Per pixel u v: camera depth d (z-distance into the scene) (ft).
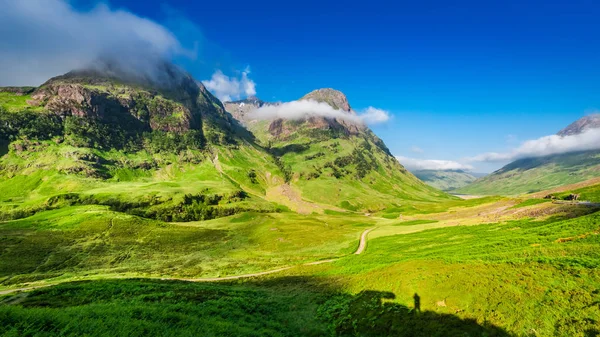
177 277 260.62
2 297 128.06
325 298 119.03
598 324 60.85
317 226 515.09
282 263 297.33
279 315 106.32
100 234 437.17
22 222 471.21
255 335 77.20
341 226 519.60
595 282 73.61
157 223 524.11
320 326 91.66
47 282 254.06
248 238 470.39
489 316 72.13
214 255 369.71
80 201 645.92
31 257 335.67
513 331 65.87
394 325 79.56
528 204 363.76
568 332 61.67
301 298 127.44
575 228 148.77
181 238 458.50
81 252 364.38
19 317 66.18
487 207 474.08
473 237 225.76
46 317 68.28
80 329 64.64
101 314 76.95
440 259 122.62
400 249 239.91
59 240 398.62
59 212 534.78
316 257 311.27
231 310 103.71
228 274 263.29
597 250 94.27
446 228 315.58
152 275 273.33
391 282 107.24
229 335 73.61
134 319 74.08
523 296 75.82
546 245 120.98
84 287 140.87
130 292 130.31
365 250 293.84
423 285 94.27
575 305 67.87
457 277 93.04
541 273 84.23
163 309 90.12
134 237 441.27
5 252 341.82
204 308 100.99
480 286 84.89
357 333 81.82
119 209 654.12
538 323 66.23
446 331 71.10
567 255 96.43
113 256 359.05
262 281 196.85
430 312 80.84
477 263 103.91
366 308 94.43
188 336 68.23
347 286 126.52
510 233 200.34
